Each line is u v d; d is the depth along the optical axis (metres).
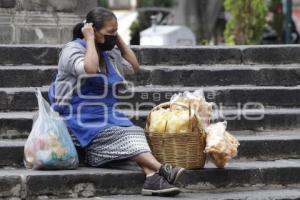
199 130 13.34
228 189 13.67
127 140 13.15
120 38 13.97
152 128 13.41
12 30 20.19
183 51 17.53
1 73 16.22
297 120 15.99
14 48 16.92
